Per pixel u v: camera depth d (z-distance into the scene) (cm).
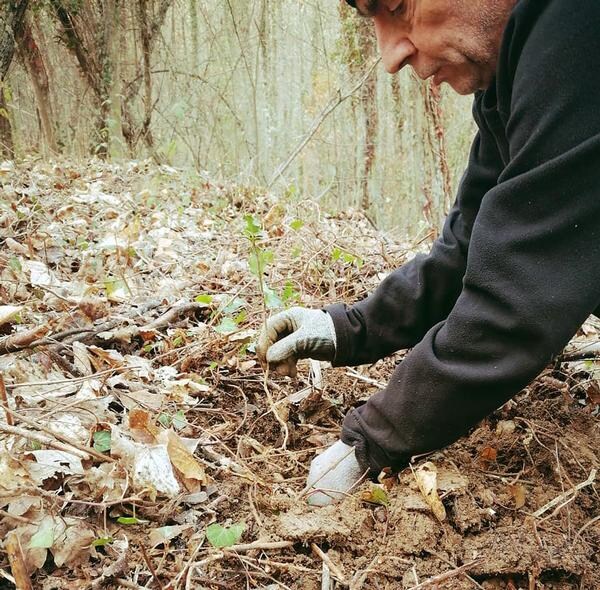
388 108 852
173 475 130
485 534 130
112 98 784
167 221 369
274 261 294
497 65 128
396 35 138
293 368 167
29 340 179
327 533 127
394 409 133
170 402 176
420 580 121
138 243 311
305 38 970
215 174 646
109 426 142
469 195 166
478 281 122
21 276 231
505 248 119
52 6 814
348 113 852
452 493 137
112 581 114
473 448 161
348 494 136
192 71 855
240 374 201
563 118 113
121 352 208
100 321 214
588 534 134
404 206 846
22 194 370
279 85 947
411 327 170
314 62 912
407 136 824
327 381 202
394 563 123
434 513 131
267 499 138
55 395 162
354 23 783
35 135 833
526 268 117
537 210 117
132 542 125
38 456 133
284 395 192
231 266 288
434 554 125
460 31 130
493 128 145
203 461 151
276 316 174
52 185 425
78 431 145
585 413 179
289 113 942
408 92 805
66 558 116
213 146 761
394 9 134
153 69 936
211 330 219
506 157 148
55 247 293
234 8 863
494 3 125
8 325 195
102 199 399
